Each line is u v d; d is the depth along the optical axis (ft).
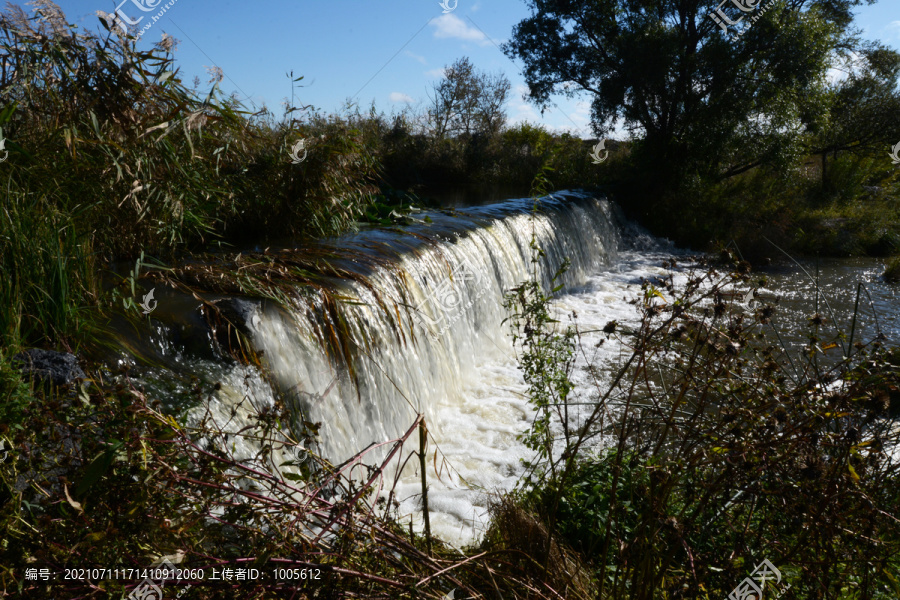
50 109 17.58
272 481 7.88
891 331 31.94
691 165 59.98
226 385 13.94
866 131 67.46
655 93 58.90
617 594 9.02
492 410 22.72
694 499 8.81
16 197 14.56
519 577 9.23
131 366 13.08
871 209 57.67
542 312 12.64
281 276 18.70
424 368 21.85
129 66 17.58
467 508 16.51
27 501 7.50
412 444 19.63
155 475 6.74
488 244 31.19
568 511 12.66
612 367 24.70
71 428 7.69
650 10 58.08
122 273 17.57
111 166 17.76
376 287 20.17
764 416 8.29
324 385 16.67
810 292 39.60
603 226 51.34
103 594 6.25
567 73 62.59
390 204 39.09
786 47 53.16
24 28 16.35
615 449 14.03
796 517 7.64
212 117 20.04
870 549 7.86
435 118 88.02
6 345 12.00
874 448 8.33
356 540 7.52
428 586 7.88
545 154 73.36
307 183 25.40
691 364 8.71
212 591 6.58
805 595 8.30
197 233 22.31
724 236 52.34
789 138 57.00
